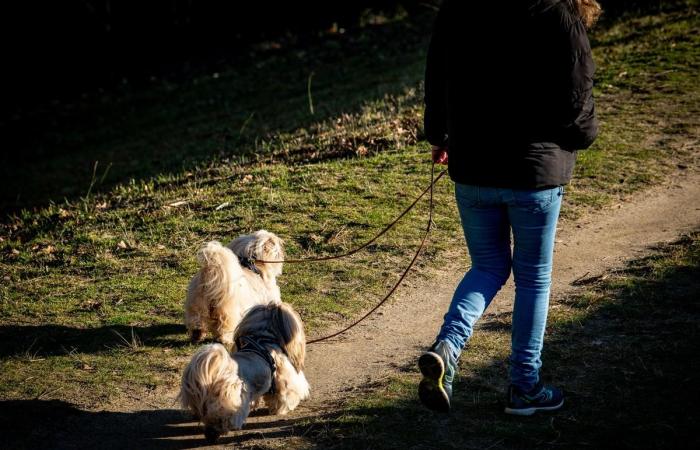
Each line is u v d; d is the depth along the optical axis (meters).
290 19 36.50
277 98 25.70
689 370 6.08
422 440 5.50
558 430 5.46
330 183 12.52
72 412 6.41
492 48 5.11
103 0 35.81
